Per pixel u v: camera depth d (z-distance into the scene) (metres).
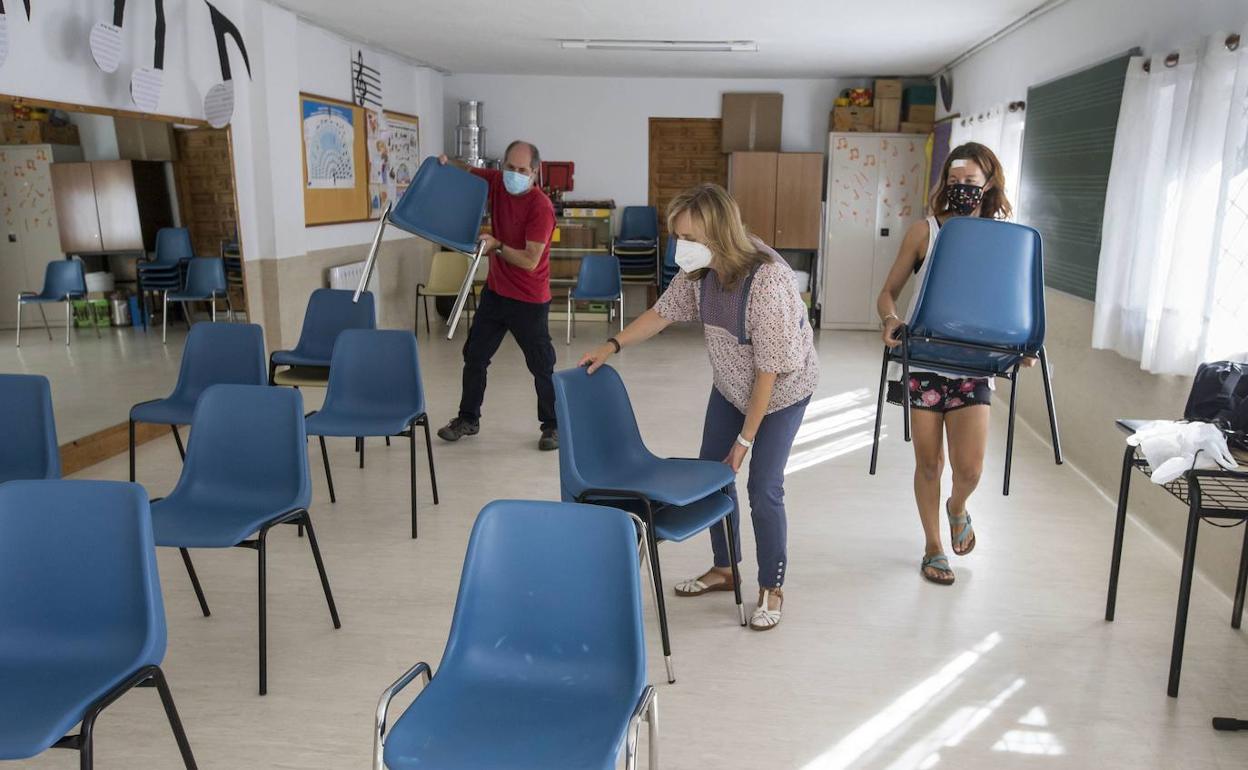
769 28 6.49
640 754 2.28
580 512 1.84
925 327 2.74
